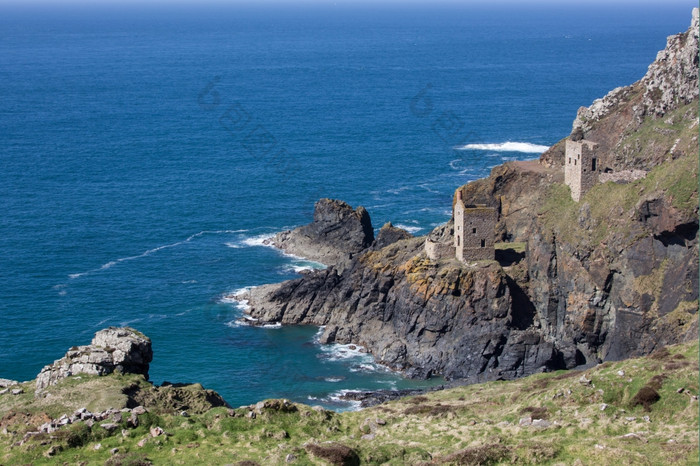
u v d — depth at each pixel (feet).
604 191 506.07
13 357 475.31
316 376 470.80
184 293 572.51
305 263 623.77
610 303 484.74
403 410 343.67
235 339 511.81
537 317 515.50
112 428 278.87
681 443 247.29
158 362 479.82
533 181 585.63
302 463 251.19
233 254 643.86
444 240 538.47
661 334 451.53
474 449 254.47
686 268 446.19
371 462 257.96
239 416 294.87
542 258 516.73
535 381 388.98
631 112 599.98
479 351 475.31
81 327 517.14
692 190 441.68
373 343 506.07
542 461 249.14
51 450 262.88
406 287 502.79
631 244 469.98
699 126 501.15
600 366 337.93
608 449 246.88
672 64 580.30
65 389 318.04
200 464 253.85
